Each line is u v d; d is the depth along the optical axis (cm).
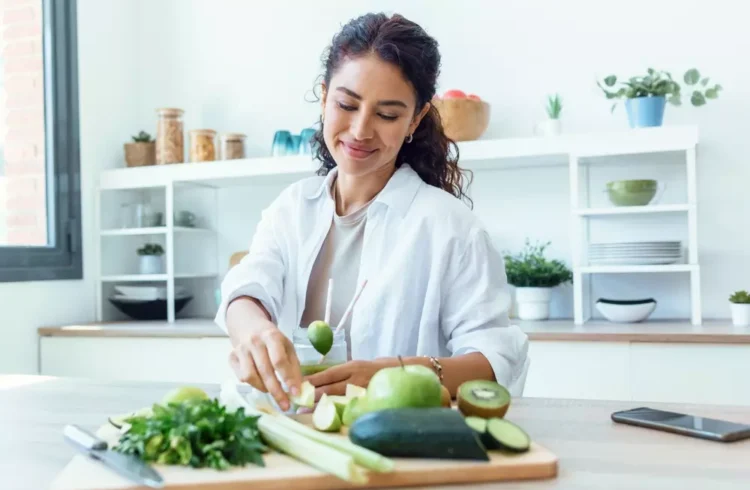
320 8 312
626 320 249
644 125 244
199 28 331
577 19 275
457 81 290
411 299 134
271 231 148
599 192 272
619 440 86
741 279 254
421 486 70
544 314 264
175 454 73
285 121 317
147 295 306
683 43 263
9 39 293
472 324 128
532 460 72
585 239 271
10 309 279
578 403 110
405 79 123
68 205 305
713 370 212
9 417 106
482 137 285
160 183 306
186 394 90
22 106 296
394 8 300
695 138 237
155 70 338
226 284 137
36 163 300
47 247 296
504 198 283
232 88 326
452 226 133
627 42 269
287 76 317
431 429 73
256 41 322
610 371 221
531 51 280
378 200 137
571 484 70
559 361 226
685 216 262
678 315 262
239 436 74
